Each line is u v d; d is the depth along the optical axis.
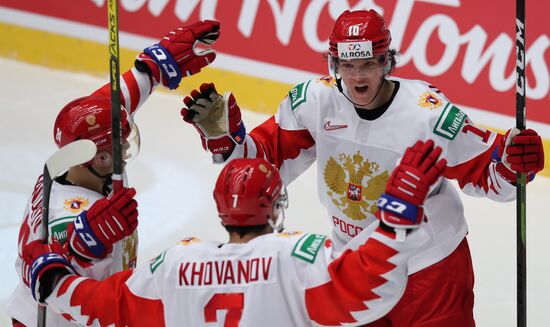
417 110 10.45
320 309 8.30
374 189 10.84
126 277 8.89
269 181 8.62
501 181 10.38
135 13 23.77
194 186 19.17
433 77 20.20
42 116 22.69
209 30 11.60
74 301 8.95
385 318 10.91
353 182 10.96
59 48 25.20
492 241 16.91
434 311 10.80
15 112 22.86
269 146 11.47
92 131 9.89
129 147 10.35
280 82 22.08
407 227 7.92
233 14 22.52
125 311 8.77
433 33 20.08
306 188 18.89
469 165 10.57
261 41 22.19
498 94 19.53
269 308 8.33
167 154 20.59
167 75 11.42
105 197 9.50
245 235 8.67
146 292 8.70
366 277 8.07
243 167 8.65
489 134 10.52
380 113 10.58
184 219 17.81
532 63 19.14
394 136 10.53
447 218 10.84
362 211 11.05
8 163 20.14
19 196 18.72
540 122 19.25
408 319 10.86
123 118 9.95
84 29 24.78
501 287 15.42
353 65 10.08
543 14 18.88
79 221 9.22
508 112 19.47
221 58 22.80
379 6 20.59
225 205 8.59
